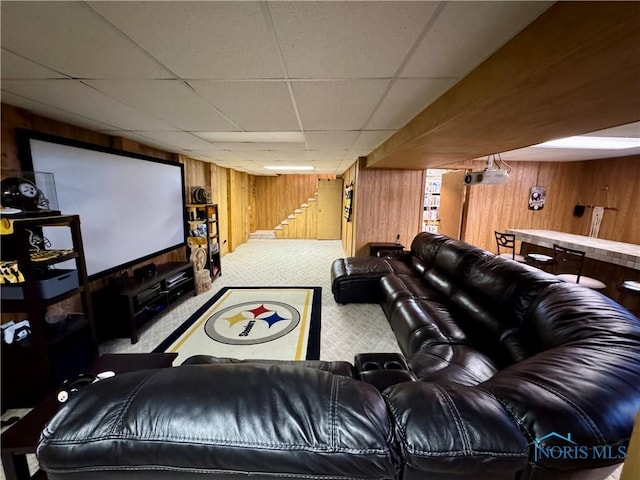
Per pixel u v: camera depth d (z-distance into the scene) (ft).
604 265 11.83
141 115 7.29
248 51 4.09
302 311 11.22
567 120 5.49
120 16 3.22
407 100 6.20
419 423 2.05
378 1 2.96
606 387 2.54
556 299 5.15
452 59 4.32
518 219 18.72
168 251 11.86
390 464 1.89
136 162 9.87
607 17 2.46
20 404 5.75
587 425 2.13
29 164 6.33
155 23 3.36
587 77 3.53
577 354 3.29
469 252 9.01
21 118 6.60
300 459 1.87
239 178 24.36
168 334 9.36
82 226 7.66
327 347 8.61
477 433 2.02
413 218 16.63
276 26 3.44
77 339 6.74
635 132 9.60
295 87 5.48
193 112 7.07
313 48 4.00
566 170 18.16
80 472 1.92
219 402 2.00
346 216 21.84
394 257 14.51
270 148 12.62
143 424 1.91
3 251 5.86
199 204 14.43
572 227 18.29
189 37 3.70
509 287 6.32
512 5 3.03
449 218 20.21
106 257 8.49
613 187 15.99
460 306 7.89
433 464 1.93
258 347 8.61
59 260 6.03
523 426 2.14
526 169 18.22
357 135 9.78
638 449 1.89
